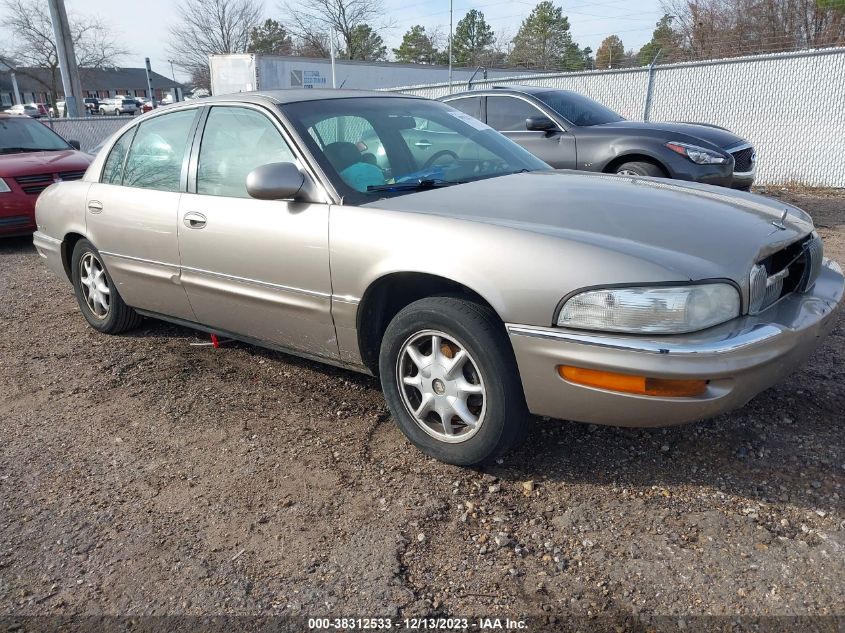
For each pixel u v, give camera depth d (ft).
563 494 9.23
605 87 43.06
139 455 10.86
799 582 7.43
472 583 7.73
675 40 100.68
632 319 7.92
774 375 8.53
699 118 40.24
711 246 8.52
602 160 24.71
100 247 14.89
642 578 7.64
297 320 11.28
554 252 8.40
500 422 9.09
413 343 9.92
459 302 9.25
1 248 28.50
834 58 35.17
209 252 12.18
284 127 11.37
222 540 8.68
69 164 29.22
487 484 9.53
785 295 9.59
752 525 8.38
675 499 8.98
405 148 12.07
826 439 10.11
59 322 17.83
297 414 11.94
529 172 12.47
